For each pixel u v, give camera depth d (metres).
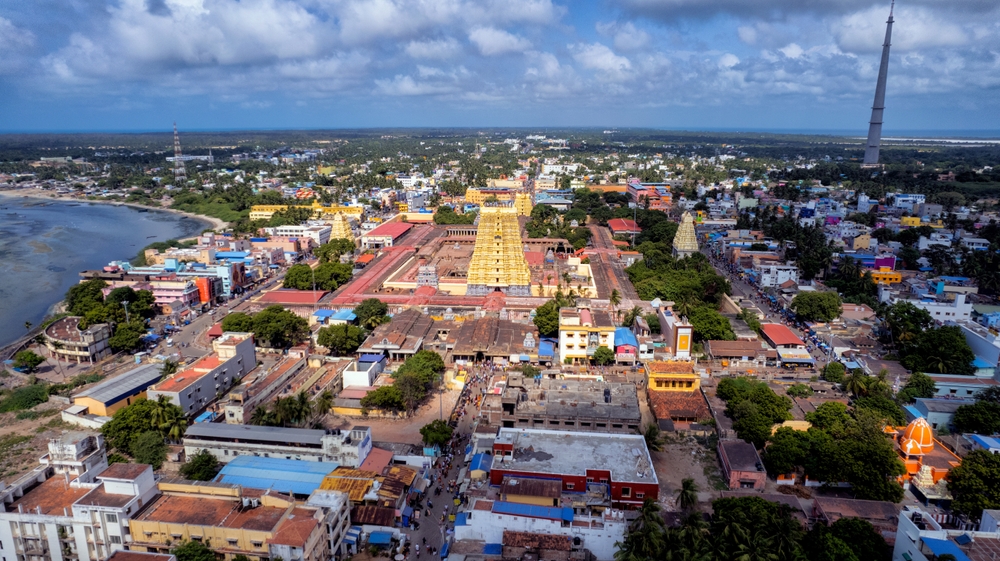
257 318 196.25
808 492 120.12
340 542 102.31
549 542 97.69
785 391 161.50
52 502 100.62
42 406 165.00
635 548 90.56
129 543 95.19
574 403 140.38
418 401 159.75
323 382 164.38
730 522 92.88
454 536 104.56
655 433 130.00
